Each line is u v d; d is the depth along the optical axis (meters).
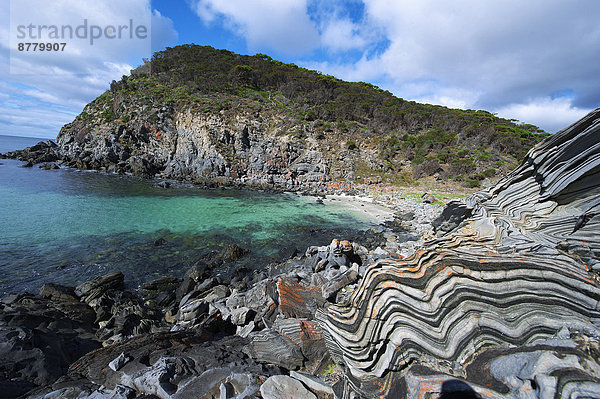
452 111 60.97
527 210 7.49
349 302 5.20
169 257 14.49
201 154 42.47
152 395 4.64
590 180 6.13
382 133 49.12
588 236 5.83
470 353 3.90
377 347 4.45
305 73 67.62
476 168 36.53
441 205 26.33
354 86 66.06
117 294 10.60
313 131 46.34
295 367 5.84
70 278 11.60
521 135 43.47
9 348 5.64
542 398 2.79
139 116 46.84
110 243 15.49
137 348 6.13
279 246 17.16
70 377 5.35
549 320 3.84
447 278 4.32
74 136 49.62
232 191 34.75
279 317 8.03
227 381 4.82
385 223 22.89
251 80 61.69
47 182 30.48
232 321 8.61
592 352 3.10
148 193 29.73
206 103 47.06
